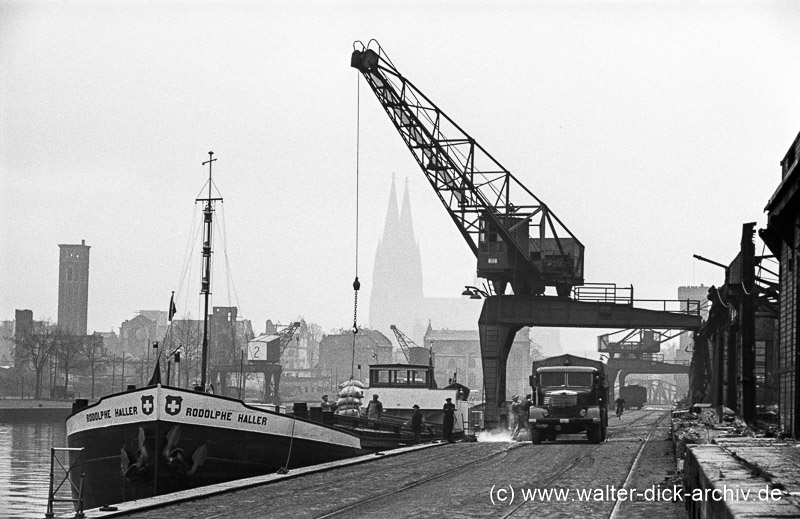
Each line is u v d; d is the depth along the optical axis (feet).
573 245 207.62
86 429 106.01
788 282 102.01
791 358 98.32
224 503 70.44
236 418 105.29
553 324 208.95
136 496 100.78
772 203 97.55
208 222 168.66
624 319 209.26
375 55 201.26
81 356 558.15
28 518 124.57
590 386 138.10
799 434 94.53
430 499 69.41
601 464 96.78
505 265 206.08
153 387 99.55
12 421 386.93
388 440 141.18
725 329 166.30
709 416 124.16
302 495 74.18
